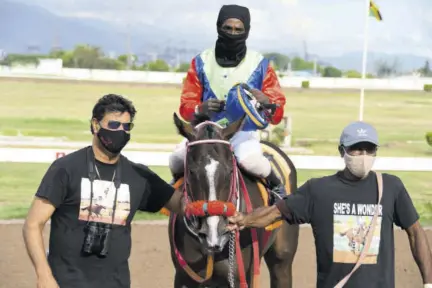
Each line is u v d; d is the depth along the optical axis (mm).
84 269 3297
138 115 29203
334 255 3457
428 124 30797
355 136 3396
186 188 3938
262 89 4969
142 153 9945
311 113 33531
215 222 3719
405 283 6688
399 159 10344
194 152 3895
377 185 3496
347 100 41688
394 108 38156
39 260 3162
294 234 5078
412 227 3514
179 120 4020
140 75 49281
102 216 3307
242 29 4797
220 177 3801
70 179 3283
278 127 17703
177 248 4328
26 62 52344
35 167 14312
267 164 4602
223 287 4383
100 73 49500
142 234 8391
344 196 3473
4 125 23891
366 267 3416
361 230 3439
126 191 3367
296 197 3598
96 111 3281
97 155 3346
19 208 9781
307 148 18781
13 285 6297
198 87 4977
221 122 4676
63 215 3299
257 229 4406
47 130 22422
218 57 4930
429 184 13469
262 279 6703
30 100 34594
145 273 6785
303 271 6980
